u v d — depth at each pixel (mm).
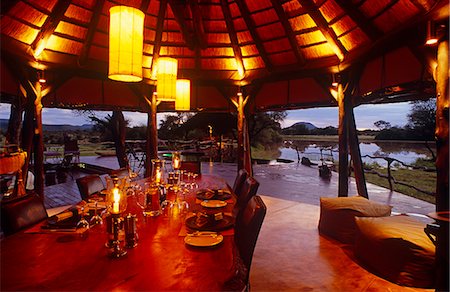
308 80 5797
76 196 6078
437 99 2508
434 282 2533
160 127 16047
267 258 3146
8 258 1519
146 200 2342
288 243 3562
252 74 6078
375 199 6062
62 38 4859
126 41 2141
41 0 4059
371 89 4418
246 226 1885
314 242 3594
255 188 2791
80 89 5719
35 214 2219
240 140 6547
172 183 3207
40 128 4793
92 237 1817
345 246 3473
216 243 1670
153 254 1566
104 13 4957
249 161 6770
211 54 6020
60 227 1943
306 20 4859
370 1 3648
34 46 4453
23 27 4195
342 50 4668
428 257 2553
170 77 3600
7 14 3883
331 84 5227
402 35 3299
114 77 2314
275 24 5172
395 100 4332
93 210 2312
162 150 13969
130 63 2152
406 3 3207
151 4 5176
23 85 4516
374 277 2752
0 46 3873
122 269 1396
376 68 4250
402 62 3695
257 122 14938
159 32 5371
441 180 2447
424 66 3283
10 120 5234
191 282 1276
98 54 5418
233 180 7906
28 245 1689
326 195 6266
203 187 3434
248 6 5105
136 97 6605
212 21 5477
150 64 6102
